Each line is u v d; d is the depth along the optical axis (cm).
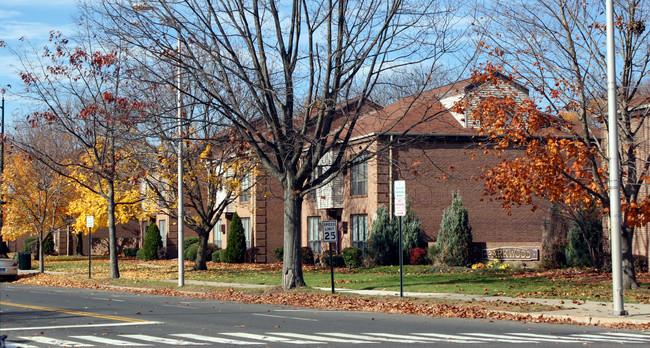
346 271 3191
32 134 4250
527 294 2038
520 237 3525
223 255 4325
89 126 3031
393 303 1889
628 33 2031
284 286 2294
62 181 4134
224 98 2405
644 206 1923
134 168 3142
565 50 2036
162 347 1114
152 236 4972
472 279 2555
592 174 2142
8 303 1981
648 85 2448
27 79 2741
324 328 1377
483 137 3422
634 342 1185
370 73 2155
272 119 2186
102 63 2630
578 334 1304
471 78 2148
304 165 2234
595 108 2127
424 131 3403
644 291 2011
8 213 4275
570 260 3091
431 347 1111
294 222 2308
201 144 3328
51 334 1277
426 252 3328
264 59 2181
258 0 2198
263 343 1155
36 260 5169
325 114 2258
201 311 1753
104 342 1170
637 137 2616
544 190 2111
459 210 3266
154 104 2759
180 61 2022
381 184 3422
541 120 2045
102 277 3266
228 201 3516
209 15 2152
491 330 1359
